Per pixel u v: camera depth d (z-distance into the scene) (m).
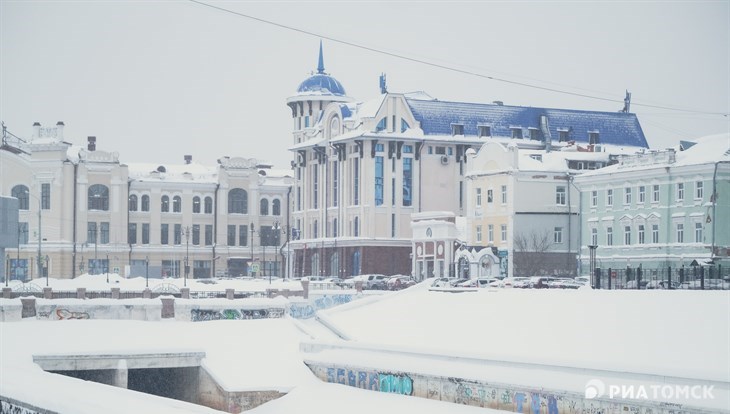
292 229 161.88
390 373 53.84
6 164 157.25
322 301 89.25
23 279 155.75
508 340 55.78
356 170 143.38
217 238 167.88
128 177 163.00
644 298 56.28
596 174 114.38
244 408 60.09
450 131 145.25
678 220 104.44
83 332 70.25
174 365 64.62
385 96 142.00
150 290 84.94
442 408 48.62
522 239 120.94
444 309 66.12
